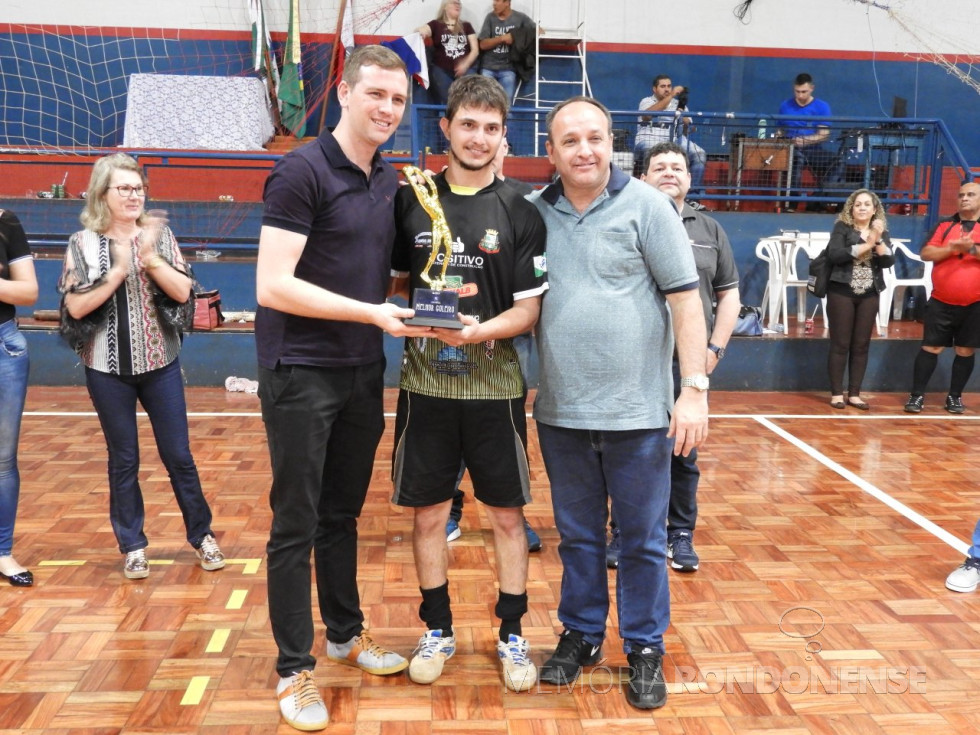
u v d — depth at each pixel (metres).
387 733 2.35
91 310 3.05
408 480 2.53
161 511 4.01
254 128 8.94
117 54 9.39
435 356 2.47
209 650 2.76
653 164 3.37
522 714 2.45
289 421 2.32
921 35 10.05
